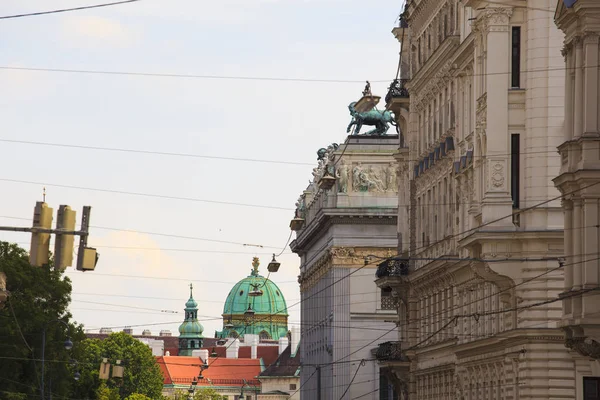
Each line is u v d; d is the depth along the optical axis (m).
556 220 102.62
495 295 111.06
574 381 101.06
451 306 129.00
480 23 106.94
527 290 102.88
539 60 103.44
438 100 135.25
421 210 143.75
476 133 108.69
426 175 140.12
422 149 144.62
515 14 104.81
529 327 102.06
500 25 104.69
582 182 86.50
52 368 167.62
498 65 104.38
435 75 135.25
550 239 102.38
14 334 160.75
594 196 86.44
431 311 138.62
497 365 110.12
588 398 97.69
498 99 104.19
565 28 89.62
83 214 71.50
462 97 122.25
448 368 128.88
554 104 103.12
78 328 175.50
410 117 149.12
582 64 87.31
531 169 103.31
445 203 130.88
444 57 129.00
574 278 87.56
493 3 104.75
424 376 142.12
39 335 165.00
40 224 68.94
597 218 86.38
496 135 103.94
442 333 132.12
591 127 86.56
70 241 69.19
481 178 107.75
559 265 101.56
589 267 86.19
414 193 147.62
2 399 155.38
